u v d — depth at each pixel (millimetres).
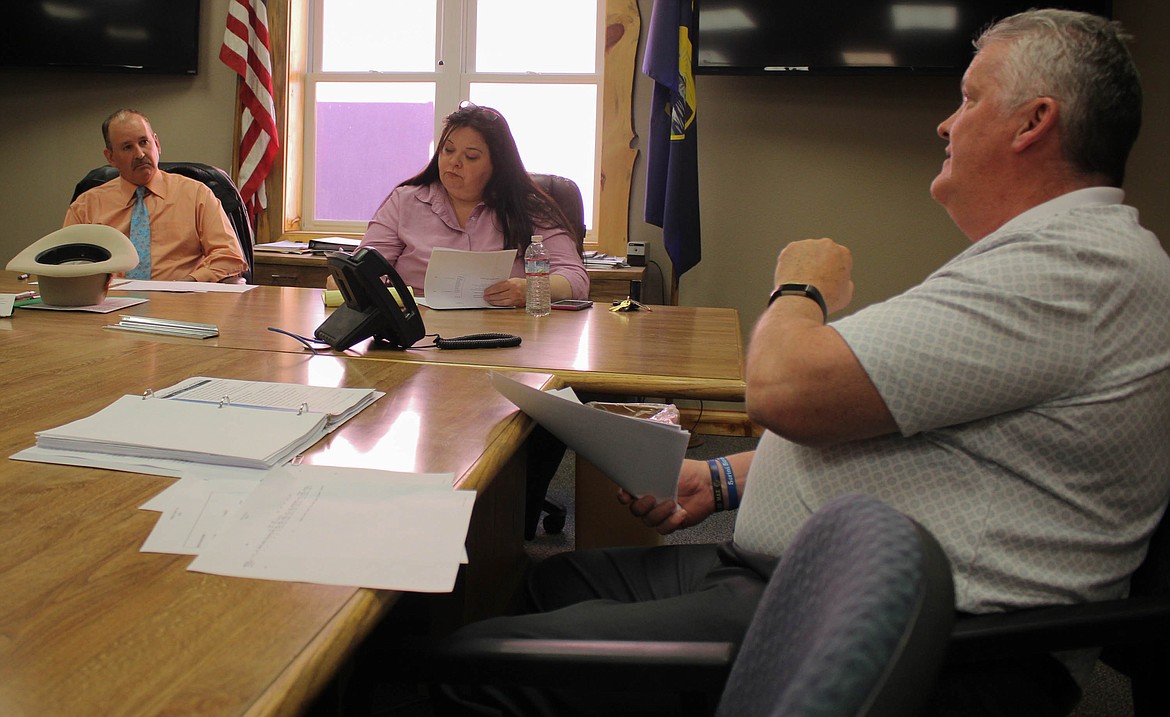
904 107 3730
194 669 570
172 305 2309
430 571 734
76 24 4145
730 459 1387
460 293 2396
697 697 826
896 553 416
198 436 1026
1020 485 917
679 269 3668
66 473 931
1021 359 882
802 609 478
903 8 3504
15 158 4371
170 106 4230
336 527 812
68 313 2117
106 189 3307
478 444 1108
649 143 3729
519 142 4191
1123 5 3486
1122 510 916
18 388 1281
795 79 3789
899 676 350
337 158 4344
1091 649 979
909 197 3771
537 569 1297
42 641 598
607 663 770
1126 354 880
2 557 729
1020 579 902
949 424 922
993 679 891
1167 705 864
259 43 4023
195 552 751
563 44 4133
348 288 1761
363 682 799
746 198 3889
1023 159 1009
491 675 780
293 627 632
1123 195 1007
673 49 3549
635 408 1642
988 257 930
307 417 1137
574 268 2664
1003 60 1015
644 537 1697
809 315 1057
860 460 986
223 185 3412
